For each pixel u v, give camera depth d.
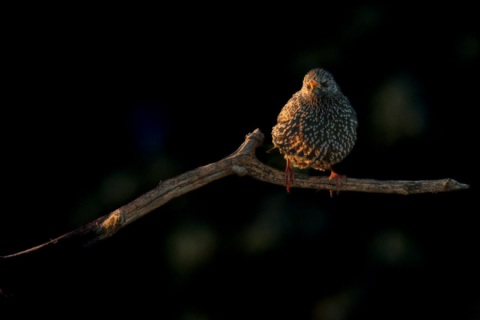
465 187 6.68
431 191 6.76
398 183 6.85
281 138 7.18
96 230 5.51
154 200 5.81
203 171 6.20
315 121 6.89
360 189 6.98
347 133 7.04
